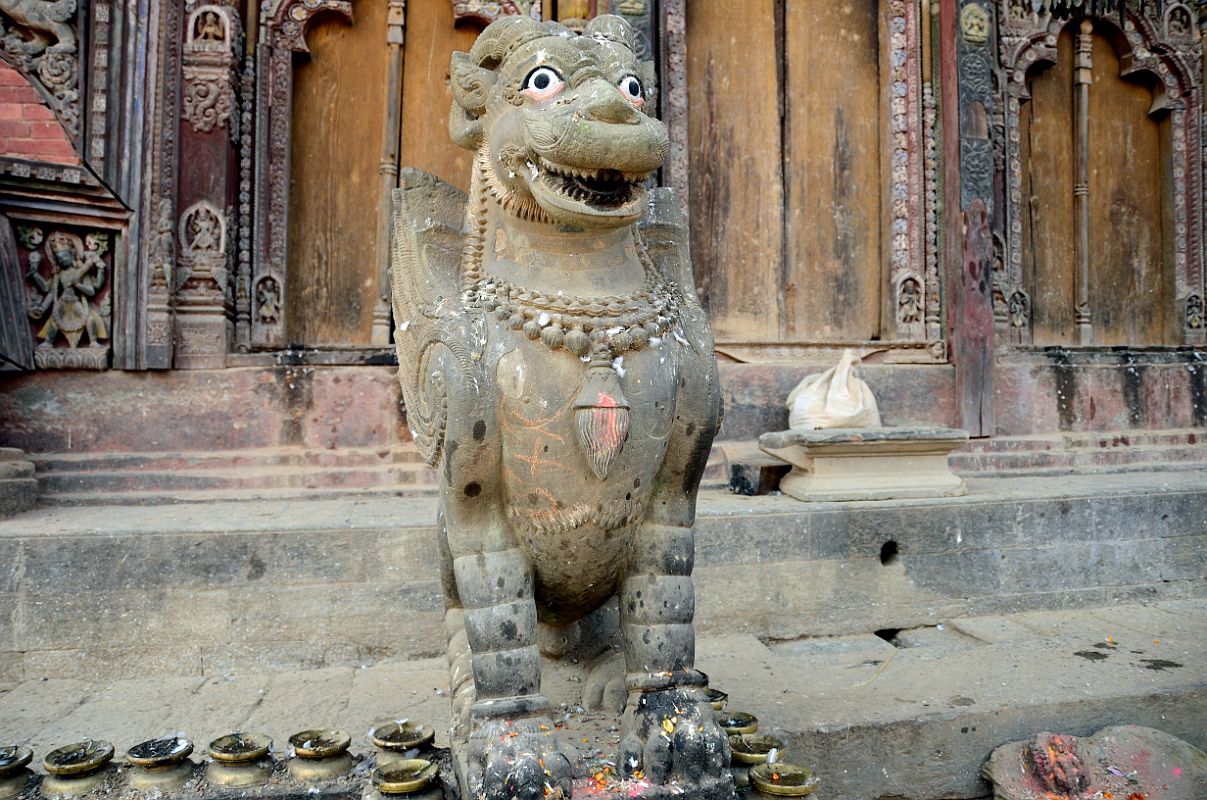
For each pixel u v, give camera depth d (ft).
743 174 19.01
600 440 6.55
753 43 19.19
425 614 11.55
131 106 14.94
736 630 12.44
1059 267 21.61
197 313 15.24
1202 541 14.69
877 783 9.04
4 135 14.29
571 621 8.65
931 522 13.30
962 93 18.22
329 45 17.61
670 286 7.67
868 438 13.70
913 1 19.04
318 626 11.32
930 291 18.78
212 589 11.11
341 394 15.34
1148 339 22.27
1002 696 9.80
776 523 12.62
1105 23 21.66
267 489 14.47
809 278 19.25
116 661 10.88
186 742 7.59
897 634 13.12
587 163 6.52
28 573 10.73
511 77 7.02
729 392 16.97
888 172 19.27
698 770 6.59
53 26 14.51
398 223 7.80
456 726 7.56
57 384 14.55
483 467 6.90
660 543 7.41
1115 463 18.45
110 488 14.10
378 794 6.95
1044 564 13.83
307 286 17.38
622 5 16.90
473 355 6.79
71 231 14.74
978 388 17.98
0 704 9.88
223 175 15.51
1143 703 9.84
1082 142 21.56
